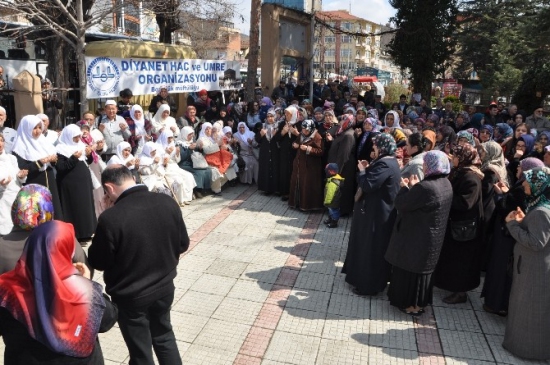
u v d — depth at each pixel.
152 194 3.04
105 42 10.02
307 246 6.33
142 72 8.72
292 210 7.95
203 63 10.38
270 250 6.17
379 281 4.91
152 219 2.93
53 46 9.20
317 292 5.06
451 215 4.67
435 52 20.64
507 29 31.78
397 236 4.53
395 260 4.51
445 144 7.42
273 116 8.75
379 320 4.52
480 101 31.94
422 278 4.47
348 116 7.40
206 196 8.70
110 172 3.01
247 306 4.73
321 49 28.30
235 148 9.49
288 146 8.38
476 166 4.68
